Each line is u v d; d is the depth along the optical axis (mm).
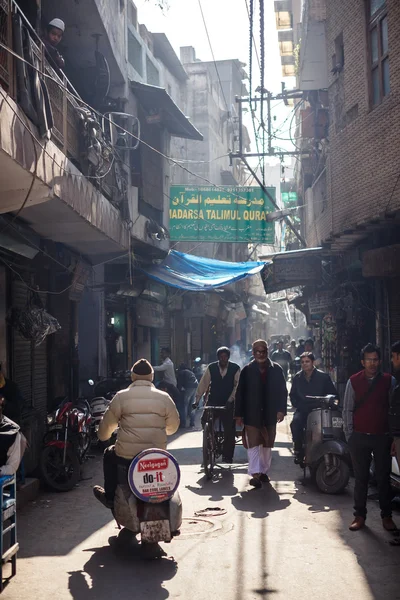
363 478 6762
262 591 5012
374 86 12789
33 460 8992
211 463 9695
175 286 17359
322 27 15781
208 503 8000
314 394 9344
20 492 7996
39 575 5453
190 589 5086
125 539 6488
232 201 21656
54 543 6410
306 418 9258
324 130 17359
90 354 15930
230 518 7250
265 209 21781
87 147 10703
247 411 9031
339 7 14148
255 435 8992
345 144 13805
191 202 21453
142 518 5789
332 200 14641
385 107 12070
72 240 12258
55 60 9828
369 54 12867
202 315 25812
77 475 9062
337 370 15766
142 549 5988
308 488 8828
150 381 6395
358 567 5531
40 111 7730
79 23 13039
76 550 6168
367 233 13141
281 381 9141
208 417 9938
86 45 13969
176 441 13727
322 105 19172
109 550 6160
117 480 6211
